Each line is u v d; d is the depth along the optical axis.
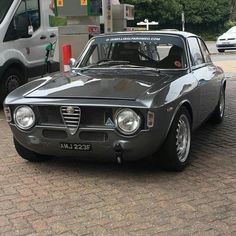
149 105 5.04
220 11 65.25
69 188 5.21
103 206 4.71
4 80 9.79
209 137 7.52
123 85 5.49
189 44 6.70
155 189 5.14
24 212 4.61
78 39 10.23
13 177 5.61
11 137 7.55
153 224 4.30
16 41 10.05
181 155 5.75
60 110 5.25
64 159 6.25
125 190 5.12
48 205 4.76
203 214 4.50
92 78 5.93
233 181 5.38
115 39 6.75
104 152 5.26
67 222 4.37
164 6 60.78
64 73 6.51
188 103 5.83
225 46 31.00
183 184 5.29
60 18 11.11
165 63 6.36
